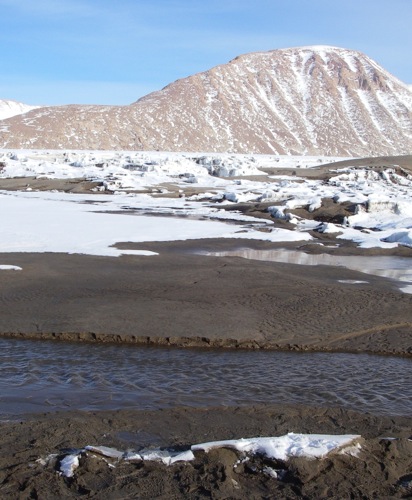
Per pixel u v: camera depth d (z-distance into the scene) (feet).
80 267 48.75
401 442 19.51
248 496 16.72
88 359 29.25
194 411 22.67
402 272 53.42
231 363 29.22
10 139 399.65
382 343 32.71
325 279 47.73
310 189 127.34
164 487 16.92
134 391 24.95
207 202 112.06
